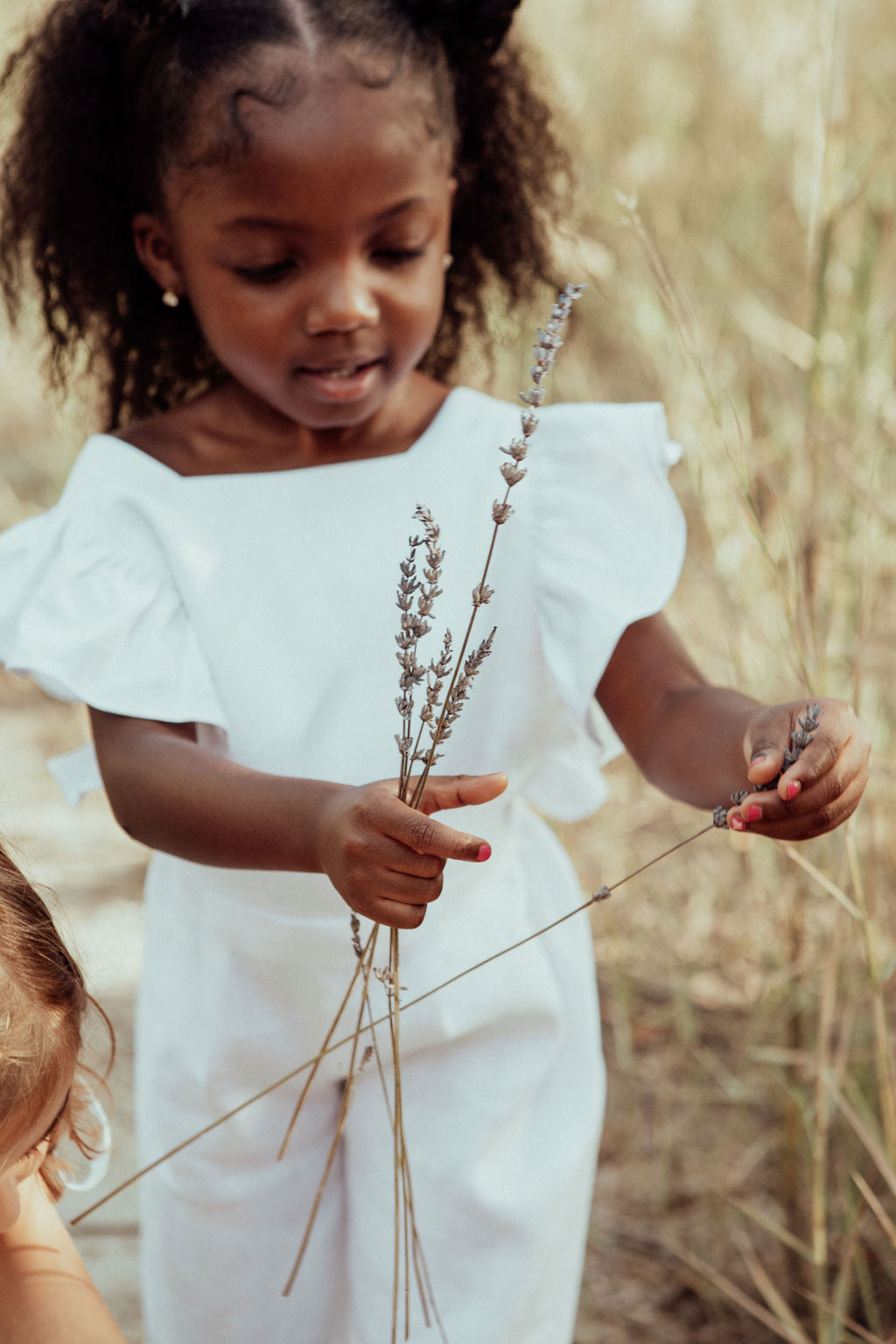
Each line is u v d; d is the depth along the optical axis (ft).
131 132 4.31
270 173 3.79
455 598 4.18
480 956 4.23
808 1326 5.60
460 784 3.14
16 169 4.78
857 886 4.48
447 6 4.23
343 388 4.00
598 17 10.51
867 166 5.70
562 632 4.16
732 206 8.91
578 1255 4.55
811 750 3.24
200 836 3.61
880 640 5.84
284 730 4.08
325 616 4.14
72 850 8.99
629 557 4.21
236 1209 4.39
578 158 5.84
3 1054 2.86
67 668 3.90
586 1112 4.50
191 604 4.09
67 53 4.45
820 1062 4.91
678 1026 6.86
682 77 10.11
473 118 4.81
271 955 4.18
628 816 8.09
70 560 4.09
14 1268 3.48
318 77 3.80
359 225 3.86
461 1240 4.27
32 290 5.24
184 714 3.93
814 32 7.82
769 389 6.79
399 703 3.06
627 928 7.36
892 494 5.73
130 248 4.72
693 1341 5.66
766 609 6.26
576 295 3.09
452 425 4.36
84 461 4.26
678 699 4.07
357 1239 4.33
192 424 4.35
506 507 3.10
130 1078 7.04
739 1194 6.12
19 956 2.98
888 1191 5.71
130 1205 6.31
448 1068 4.28
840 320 6.42
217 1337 4.52
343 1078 4.32
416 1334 4.29
